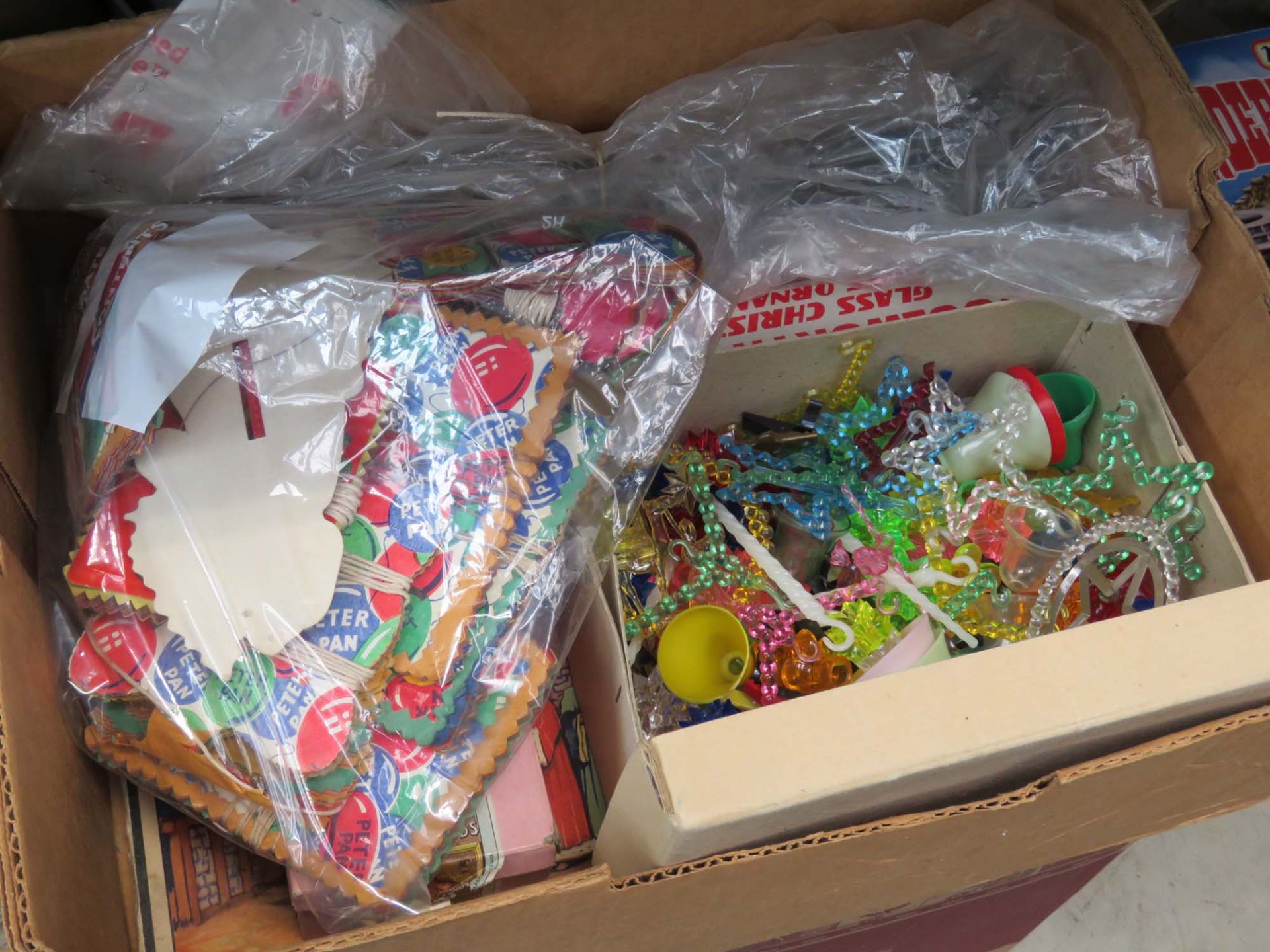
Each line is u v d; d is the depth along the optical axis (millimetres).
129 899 652
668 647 764
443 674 638
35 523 661
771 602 818
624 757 656
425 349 688
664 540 832
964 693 551
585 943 633
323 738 604
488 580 660
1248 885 1221
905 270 823
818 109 877
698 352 740
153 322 609
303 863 616
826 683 788
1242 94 950
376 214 789
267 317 644
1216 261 787
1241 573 752
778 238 822
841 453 871
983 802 582
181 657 606
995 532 835
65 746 605
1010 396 840
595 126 921
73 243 815
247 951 652
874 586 796
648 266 748
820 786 523
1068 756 610
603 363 727
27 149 744
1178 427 807
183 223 718
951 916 928
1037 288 822
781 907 676
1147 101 830
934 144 891
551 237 773
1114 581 831
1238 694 568
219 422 633
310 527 622
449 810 634
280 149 799
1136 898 1219
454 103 833
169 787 630
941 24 887
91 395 618
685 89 868
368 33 763
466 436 679
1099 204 804
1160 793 674
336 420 646
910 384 884
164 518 614
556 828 717
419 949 560
